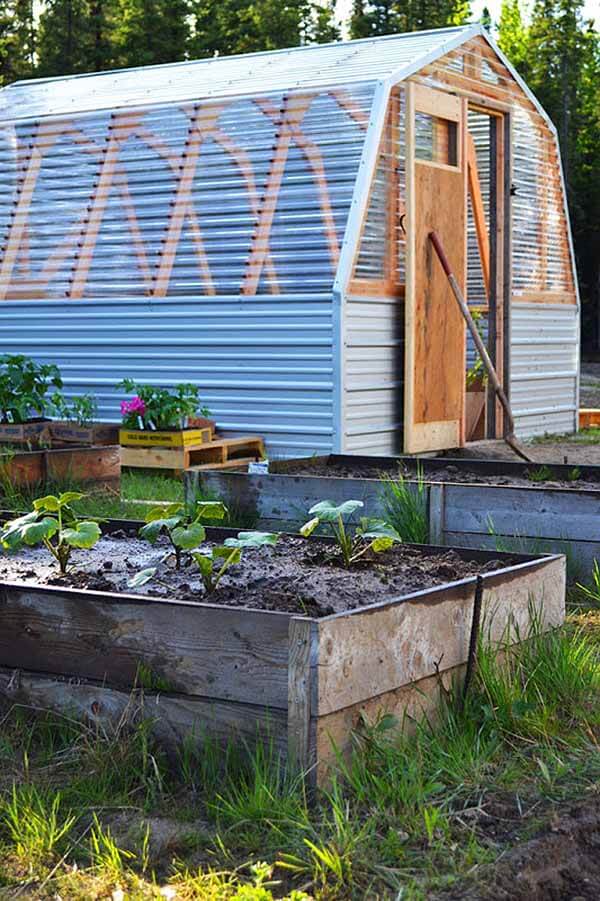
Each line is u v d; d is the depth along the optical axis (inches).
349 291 394.9
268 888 115.8
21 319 470.3
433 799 132.7
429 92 427.2
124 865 120.9
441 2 1644.9
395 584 171.6
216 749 138.5
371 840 122.3
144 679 143.9
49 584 172.1
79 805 133.4
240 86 448.8
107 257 451.2
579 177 1644.9
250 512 262.8
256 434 415.5
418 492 244.7
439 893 114.3
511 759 144.8
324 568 182.5
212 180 431.5
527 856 121.3
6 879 118.2
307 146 414.3
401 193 422.0
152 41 1450.5
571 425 554.6
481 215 516.1
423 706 149.1
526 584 171.0
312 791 131.2
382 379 414.9
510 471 296.0
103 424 413.4
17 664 153.4
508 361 496.7
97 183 458.9
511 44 1891.0
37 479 304.2
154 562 189.3
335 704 134.0
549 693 162.2
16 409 392.2
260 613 136.1
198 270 428.1
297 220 408.5
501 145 492.4
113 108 462.9
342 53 472.7
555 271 540.1
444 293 435.5
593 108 1732.3
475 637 156.5
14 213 476.7
